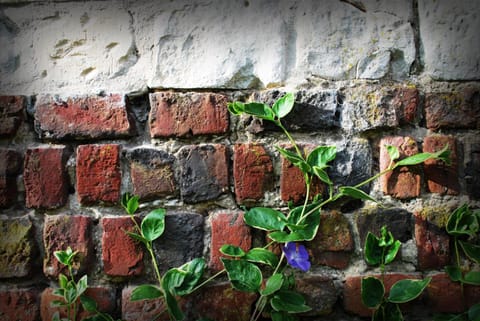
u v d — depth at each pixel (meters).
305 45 1.19
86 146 1.16
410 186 1.16
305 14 1.19
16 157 1.16
